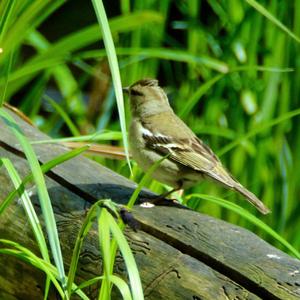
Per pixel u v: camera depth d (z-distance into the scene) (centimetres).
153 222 719
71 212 766
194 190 1140
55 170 823
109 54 704
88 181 814
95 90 1355
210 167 928
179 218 733
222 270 648
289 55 1188
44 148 891
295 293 609
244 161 1167
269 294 615
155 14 1030
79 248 638
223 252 661
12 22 915
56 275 663
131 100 1001
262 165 1160
